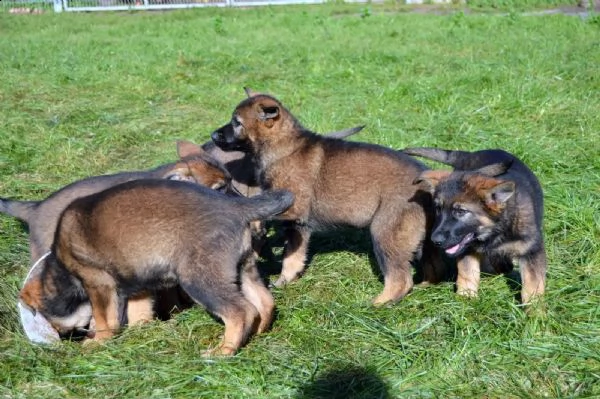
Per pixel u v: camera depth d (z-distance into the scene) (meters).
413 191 2.08
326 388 1.80
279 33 5.68
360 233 2.40
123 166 2.84
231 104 3.46
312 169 2.22
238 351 1.88
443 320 1.98
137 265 1.92
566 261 2.19
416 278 2.22
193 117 3.27
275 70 4.12
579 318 1.97
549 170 2.59
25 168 2.81
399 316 2.01
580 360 1.85
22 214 2.18
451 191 2.00
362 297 2.13
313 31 5.73
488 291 2.07
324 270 2.26
